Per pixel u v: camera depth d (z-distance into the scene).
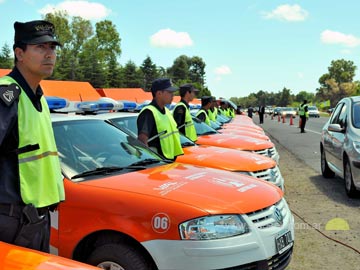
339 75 144.38
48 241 2.62
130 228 3.06
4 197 2.37
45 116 2.54
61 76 65.62
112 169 3.79
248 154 6.03
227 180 3.72
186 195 3.20
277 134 23.11
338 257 4.71
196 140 7.33
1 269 1.81
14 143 2.36
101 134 4.27
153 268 3.08
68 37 71.25
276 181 5.79
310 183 8.70
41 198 2.46
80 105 5.43
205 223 3.02
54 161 2.57
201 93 89.00
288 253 3.58
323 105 104.06
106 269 3.18
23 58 2.44
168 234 2.99
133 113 6.20
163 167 4.05
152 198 3.14
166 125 5.23
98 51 76.12
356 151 6.82
